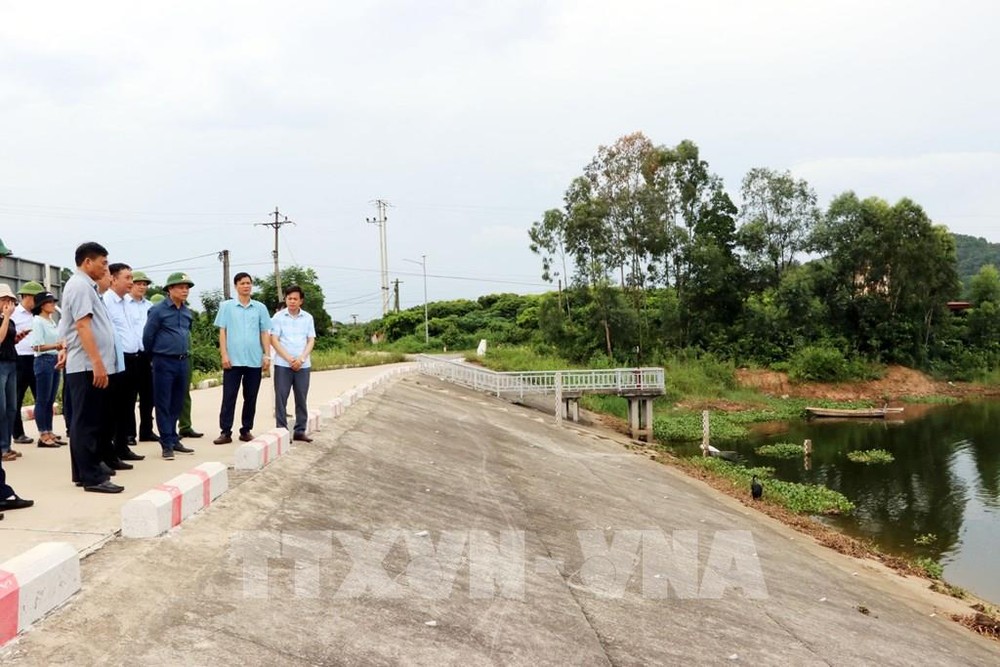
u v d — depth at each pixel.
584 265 45.12
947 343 58.53
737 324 49.59
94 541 5.34
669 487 16.97
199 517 6.31
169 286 8.48
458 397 27.67
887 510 18.83
